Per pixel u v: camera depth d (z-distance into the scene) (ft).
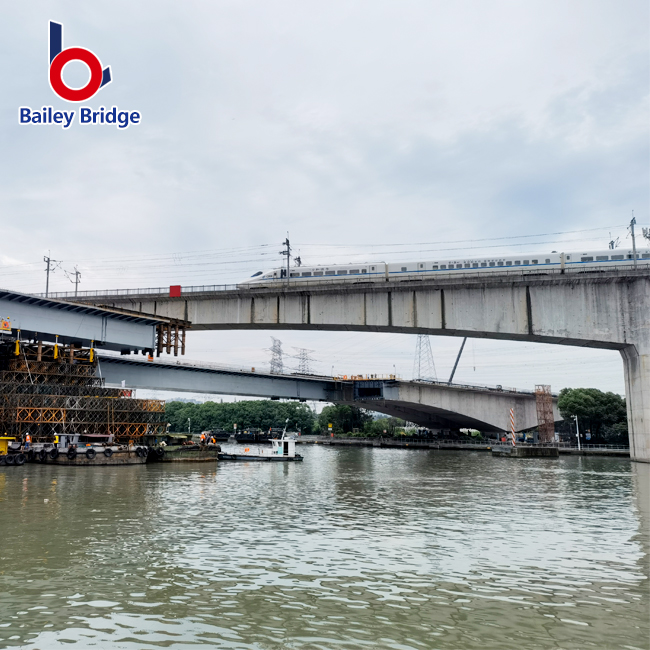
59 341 240.73
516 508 118.83
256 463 263.90
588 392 394.93
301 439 568.00
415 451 412.77
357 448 470.80
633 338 226.99
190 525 94.17
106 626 49.14
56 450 206.69
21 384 214.07
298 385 389.19
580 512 114.32
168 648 44.88
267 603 55.47
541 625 50.78
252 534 87.40
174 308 272.10
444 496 138.92
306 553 75.36
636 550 79.56
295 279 264.11
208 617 51.60
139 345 256.11
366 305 248.93
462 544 82.23
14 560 69.72
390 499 132.36
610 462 273.33
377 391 409.69
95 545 77.97
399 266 263.29
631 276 226.17
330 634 48.16
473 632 49.01
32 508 108.17
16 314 215.31
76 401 226.38
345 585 61.46
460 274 249.96
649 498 136.77
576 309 229.86
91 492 133.28
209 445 273.95
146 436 258.98
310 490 150.41
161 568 66.95
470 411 423.64
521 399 434.30
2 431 214.69
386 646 45.96
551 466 247.70
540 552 77.87
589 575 66.49
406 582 62.85
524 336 236.84
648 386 226.99
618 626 50.67
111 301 275.18
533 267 249.75
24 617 51.01
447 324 239.50
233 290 260.62
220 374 339.98
